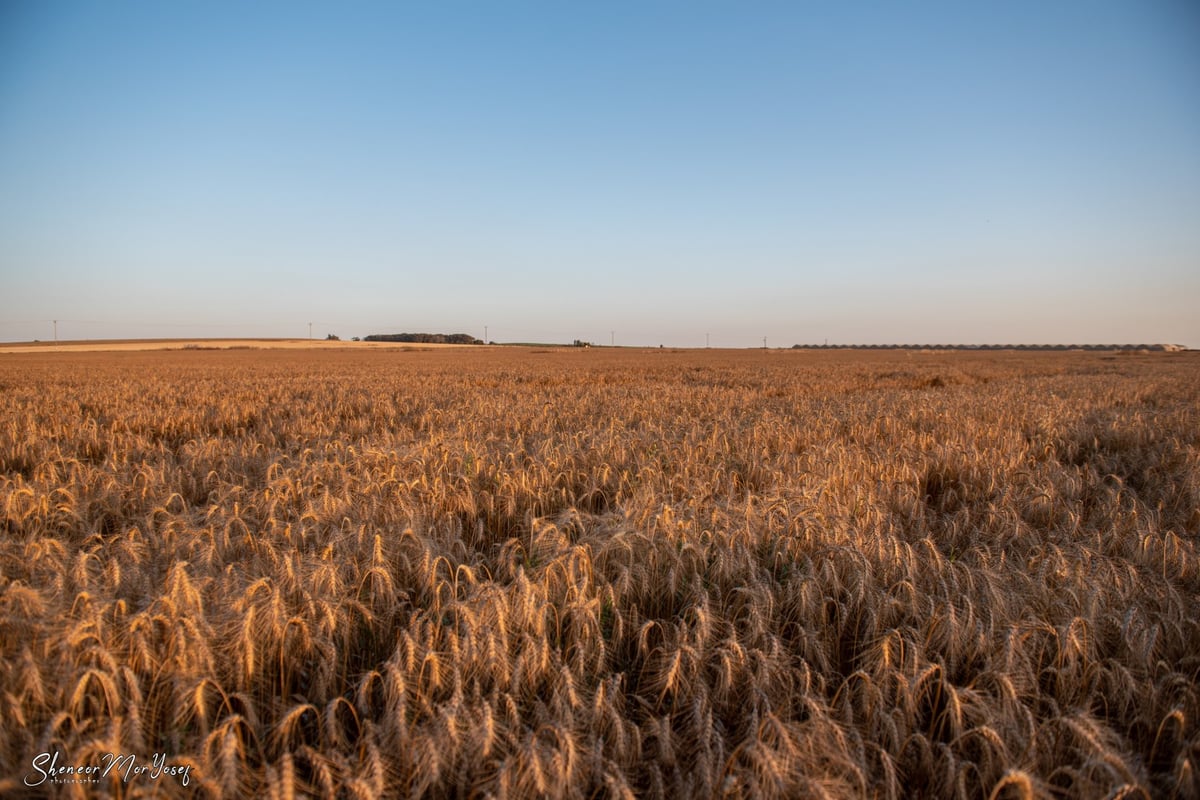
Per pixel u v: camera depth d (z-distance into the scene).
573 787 2.16
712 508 5.02
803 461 7.19
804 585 3.38
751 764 2.31
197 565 3.72
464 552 4.32
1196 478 6.35
